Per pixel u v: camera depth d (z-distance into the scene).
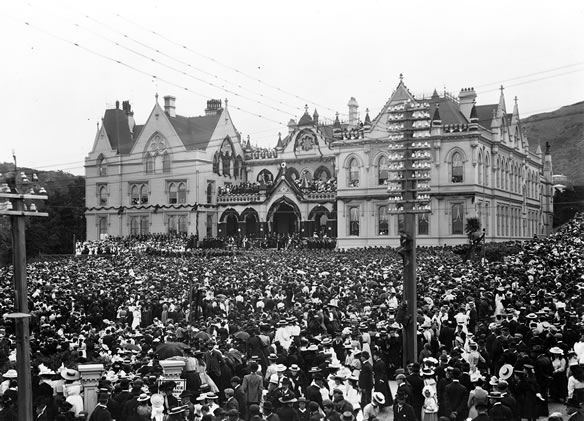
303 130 104.88
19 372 16.92
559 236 74.62
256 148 115.56
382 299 35.00
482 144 80.75
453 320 28.23
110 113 112.88
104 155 108.69
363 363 20.70
